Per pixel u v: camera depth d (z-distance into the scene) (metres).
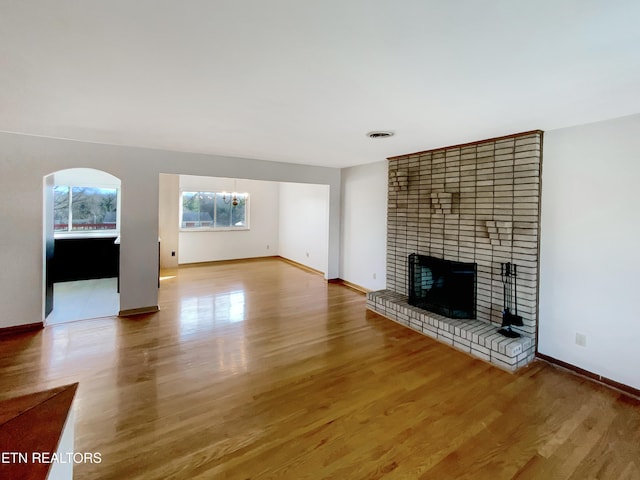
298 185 7.57
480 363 2.91
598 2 1.11
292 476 1.65
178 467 1.69
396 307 3.94
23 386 2.42
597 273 2.61
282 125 2.79
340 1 1.12
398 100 2.13
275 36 1.37
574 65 1.60
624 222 2.45
